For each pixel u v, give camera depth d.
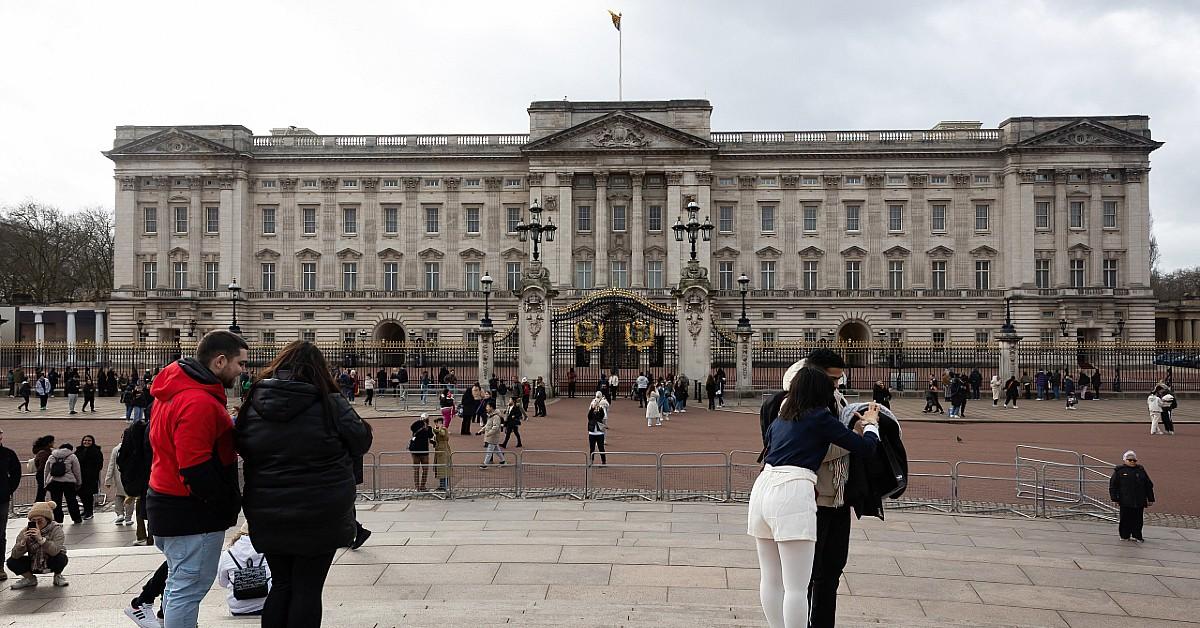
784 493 6.61
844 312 87.88
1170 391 34.41
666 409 38.88
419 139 91.00
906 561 12.33
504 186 89.88
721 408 42.91
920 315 87.38
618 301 47.81
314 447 5.98
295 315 89.25
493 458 24.97
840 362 7.46
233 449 6.53
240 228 87.88
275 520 5.88
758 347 52.53
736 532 14.48
